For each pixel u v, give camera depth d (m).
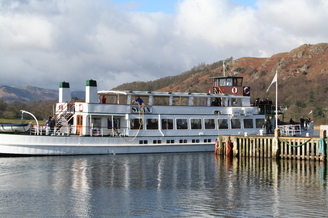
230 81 60.72
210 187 33.75
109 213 26.52
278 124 63.06
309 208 27.67
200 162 46.62
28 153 46.47
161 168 42.16
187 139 53.91
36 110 96.00
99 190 32.28
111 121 50.78
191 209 27.38
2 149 46.09
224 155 52.59
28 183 34.41
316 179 37.16
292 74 187.88
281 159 49.22
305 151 48.91
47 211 26.92
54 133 48.34
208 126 55.31
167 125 52.81
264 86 175.00
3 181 35.03
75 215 26.19
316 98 148.25
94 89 50.16
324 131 47.03
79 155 48.41
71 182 34.94
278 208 27.64
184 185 34.38
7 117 89.69
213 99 58.59
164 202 28.95
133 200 29.44
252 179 37.12
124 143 50.44
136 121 51.34
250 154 51.16
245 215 26.19
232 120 56.94
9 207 27.72
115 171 39.97
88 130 49.09
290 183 35.47
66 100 54.34
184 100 75.62
